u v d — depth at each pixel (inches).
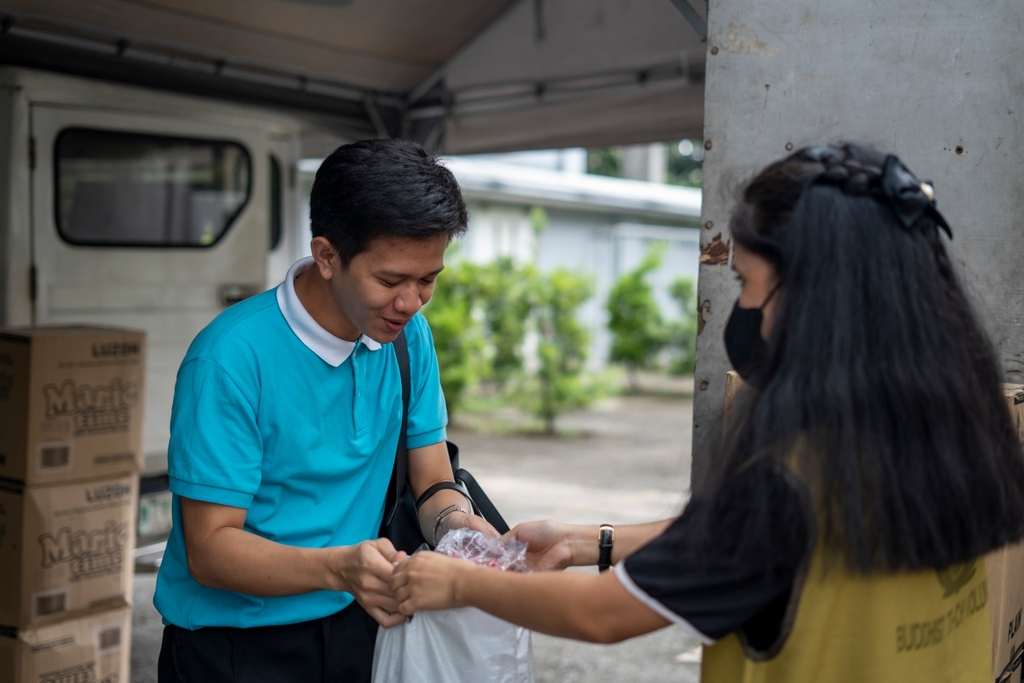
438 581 52.0
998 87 71.7
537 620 46.0
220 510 59.9
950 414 40.2
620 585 42.4
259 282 182.5
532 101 175.8
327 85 173.6
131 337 117.1
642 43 157.4
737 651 44.0
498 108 181.0
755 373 43.1
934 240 43.9
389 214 54.9
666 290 622.2
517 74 173.6
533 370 418.6
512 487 292.0
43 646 109.8
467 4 152.7
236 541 59.0
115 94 157.4
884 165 42.3
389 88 180.5
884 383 39.4
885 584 41.4
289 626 66.4
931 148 73.7
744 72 78.4
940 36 72.9
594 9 162.2
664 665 154.2
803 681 41.1
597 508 263.3
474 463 332.8
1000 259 72.4
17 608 108.5
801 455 39.4
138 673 139.9
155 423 167.3
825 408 39.0
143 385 118.6
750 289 44.1
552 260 576.1
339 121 180.4
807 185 41.9
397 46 163.9
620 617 42.5
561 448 370.0
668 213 622.2
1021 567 69.2
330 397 63.6
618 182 582.9
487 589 49.0
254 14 142.9
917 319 40.4
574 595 44.1
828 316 40.1
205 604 64.9
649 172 774.5
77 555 112.9
